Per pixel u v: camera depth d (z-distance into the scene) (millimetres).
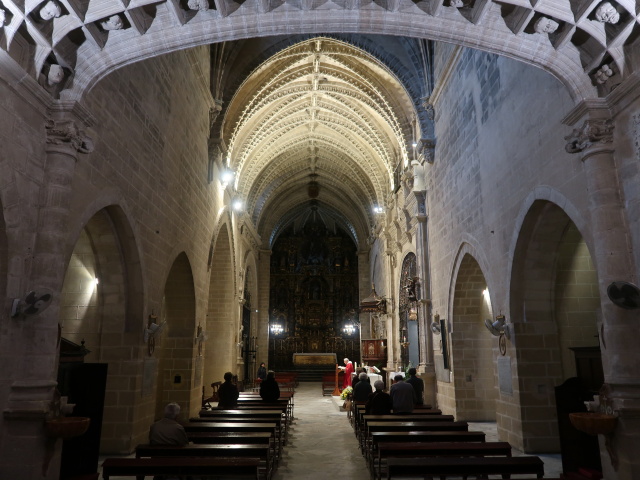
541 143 8875
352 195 34531
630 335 6281
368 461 9016
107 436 9719
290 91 22406
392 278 26172
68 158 6969
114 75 9000
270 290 44031
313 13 6926
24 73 6086
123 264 10156
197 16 6883
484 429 12719
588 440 7566
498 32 6988
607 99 6859
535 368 9938
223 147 18828
